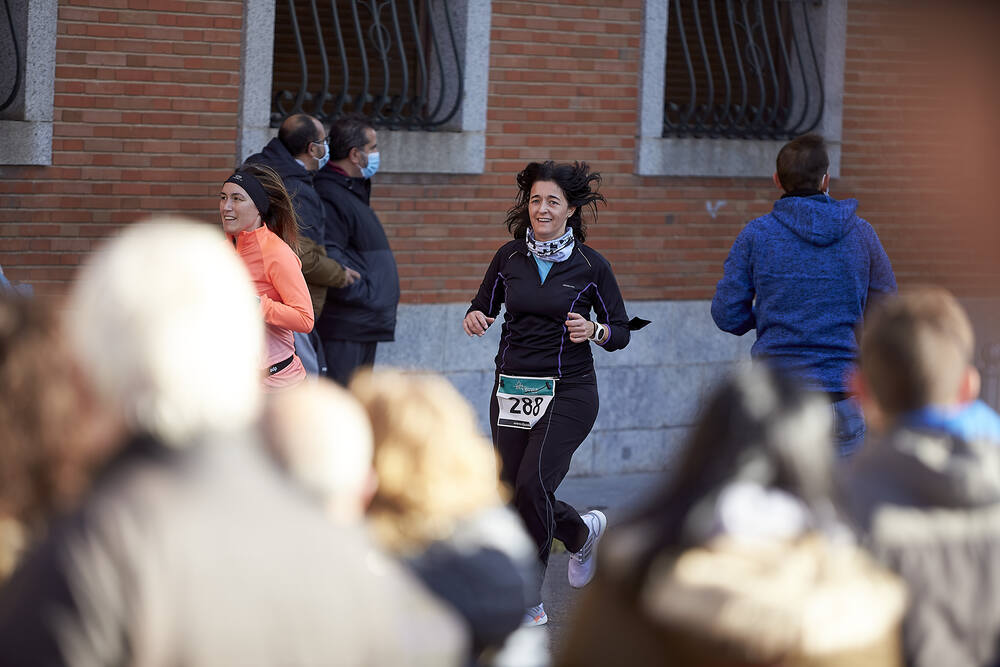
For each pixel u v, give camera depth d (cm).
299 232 2145
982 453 920
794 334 1867
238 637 608
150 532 601
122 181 2319
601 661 766
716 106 2925
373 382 923
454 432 903
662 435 2847
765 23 2942
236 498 626
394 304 2352
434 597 816
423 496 888
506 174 2652
